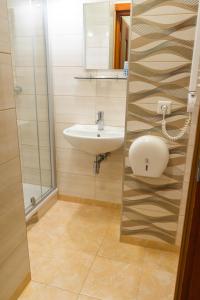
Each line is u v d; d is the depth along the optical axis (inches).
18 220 53.4
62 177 96.6
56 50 82.1
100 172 90.8
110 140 70.0
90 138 70.2
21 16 78.6
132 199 70.1
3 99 44.6
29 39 81.5
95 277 62.2
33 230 80.4
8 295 52.6
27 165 90.6
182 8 52.8
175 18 53.7
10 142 47.9
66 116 88.2
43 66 84.7
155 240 72.2
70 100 85.8
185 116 59.1
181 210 67.0
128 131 64.4
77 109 86.0
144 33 56.4
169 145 62.2
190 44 54.5
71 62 81.9
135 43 57.5
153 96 59.9
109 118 83.5
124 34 75.5
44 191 94.9
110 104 82.0
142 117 62.2
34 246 72.9
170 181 65.3
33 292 57.7
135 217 71.7
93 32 77.7
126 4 73.1
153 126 62.1
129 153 62.5
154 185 66.9
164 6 53.6
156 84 58.9
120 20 74.8
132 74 59.7
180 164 63.1
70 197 98.0
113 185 91.0
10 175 48.9
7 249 50.5
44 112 89.8
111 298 56.6
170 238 70.6
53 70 84.4
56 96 86.9
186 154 61.7
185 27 53.7
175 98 58.6
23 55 82.6
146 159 60.3
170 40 55.2
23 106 86.9
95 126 85.4
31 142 90.8
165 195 67.0
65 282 60.6
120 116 82.2
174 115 59.8
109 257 69.1
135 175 67.4
